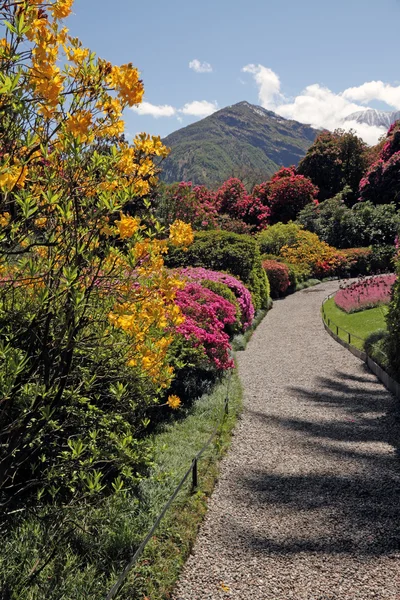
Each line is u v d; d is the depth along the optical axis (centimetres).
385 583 364
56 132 261
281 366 1144
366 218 3444
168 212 2364
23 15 214
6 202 229
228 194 3984
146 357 372
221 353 899
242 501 502
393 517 456
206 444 583
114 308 329
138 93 265
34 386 316
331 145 4494
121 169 296
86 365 413
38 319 280
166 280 324
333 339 1416
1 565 325
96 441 433
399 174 3719
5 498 394
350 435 686
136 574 362
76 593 323
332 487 529
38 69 228
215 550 414
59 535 367
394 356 888
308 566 390
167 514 445
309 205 3738
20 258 284
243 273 1873
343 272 3084
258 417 780
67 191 263
